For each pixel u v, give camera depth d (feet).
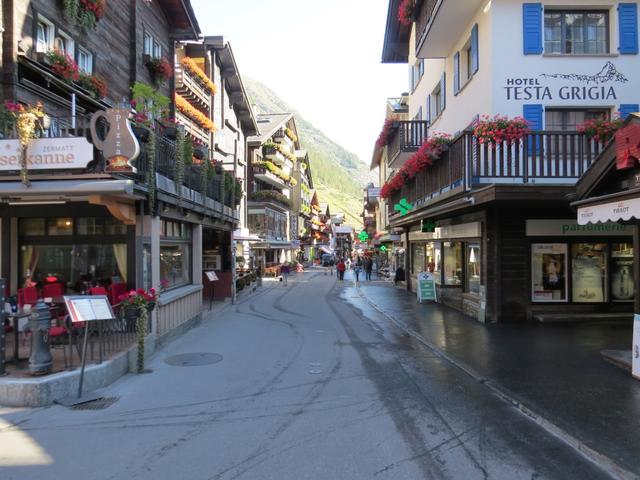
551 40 43.01
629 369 25.18
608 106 41.73
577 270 42.83
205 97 83.25
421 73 73.46
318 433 17.08
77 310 20.66
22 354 24.94
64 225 33.24
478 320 43.47
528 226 41.42
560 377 24.31
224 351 31.30
